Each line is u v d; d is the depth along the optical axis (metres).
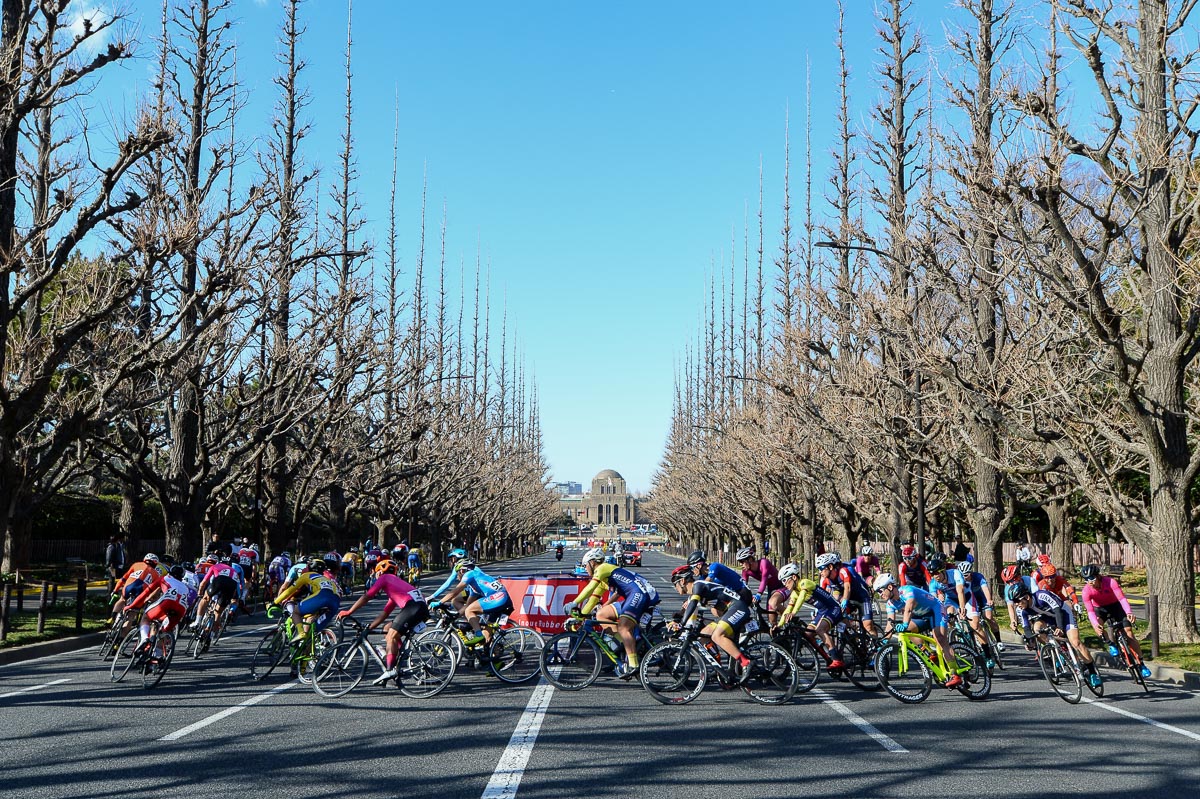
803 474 34.06
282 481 30.31
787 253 38.75
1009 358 18.84
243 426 26.66
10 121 15.05
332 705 10.12
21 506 21.52
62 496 33.59
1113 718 9.53
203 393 23.27
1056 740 8.28
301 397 26.73
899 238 20.91
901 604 11.12
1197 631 15.62
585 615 11.35
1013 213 15.18
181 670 13.12
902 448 23.16
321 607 11.64
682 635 10.52
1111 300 18.55
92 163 15.57
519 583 15.80
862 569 15.06
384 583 10.89
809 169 37.12
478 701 10.45
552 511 141.12
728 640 10.50
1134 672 11.62
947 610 12.67
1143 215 15.95
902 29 23.56
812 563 39.44
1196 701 10.79
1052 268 15.06
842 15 29.62
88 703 10.20
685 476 78.62
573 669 12.45
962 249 19.59
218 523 36.00
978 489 23.28
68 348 15.27
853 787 6.50
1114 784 6.64
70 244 14.59
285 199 25.56
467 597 12.79
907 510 26.98
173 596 11.72
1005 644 17.48
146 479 23.38
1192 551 15.91
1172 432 15.95
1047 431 18.16
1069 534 34.31
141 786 6.46
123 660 11.91
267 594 23.81
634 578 11.38
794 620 11.62
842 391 25.47
